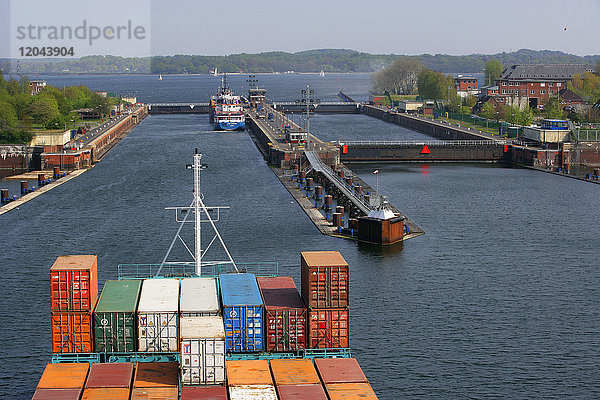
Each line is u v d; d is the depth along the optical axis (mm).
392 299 92750
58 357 61125
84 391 53562
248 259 111188
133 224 133875
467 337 80812
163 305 61938
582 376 71938
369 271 104938
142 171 198750
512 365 74188
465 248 117438
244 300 63625
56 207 150125
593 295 94688
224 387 54656
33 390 69250
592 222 135875
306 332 63406
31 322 85188
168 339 60812
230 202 155500
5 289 96750
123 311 60656
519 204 153250
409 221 136375
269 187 174875
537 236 125125
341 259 65125
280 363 59250
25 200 158250
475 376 71875
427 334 81562
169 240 122312
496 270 105250
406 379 71188
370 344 78812
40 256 112688
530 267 106750
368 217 121562
